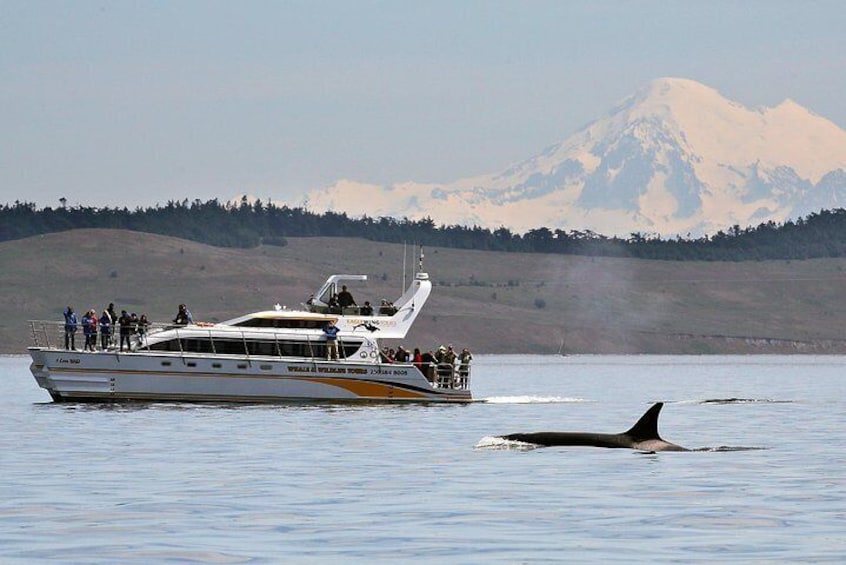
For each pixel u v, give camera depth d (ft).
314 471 413.59
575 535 286.46
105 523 302.25
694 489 362.33
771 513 319.06
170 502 338.34
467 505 332.19
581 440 472.44
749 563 254.06
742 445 518.78
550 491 357.82
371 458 454.81
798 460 445.37
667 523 303.27
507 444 477.36
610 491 357.82
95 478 394.32
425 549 269.03
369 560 257.34
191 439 533.14
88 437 540.52
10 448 492.54
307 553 264.31
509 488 364.17
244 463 440.04
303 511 321.93
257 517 312.09
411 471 409.69
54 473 408.67
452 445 504.43
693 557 260.42
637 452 456.45
